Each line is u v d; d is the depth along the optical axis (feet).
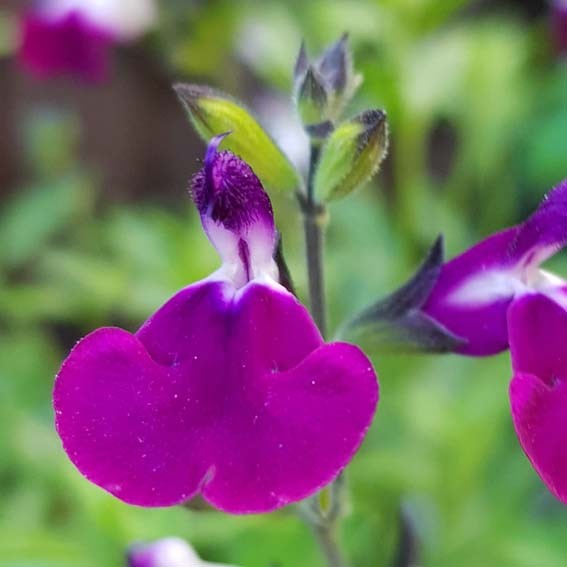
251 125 0.70
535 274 0.70
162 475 0.65
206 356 0.67
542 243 0.70
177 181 1.57
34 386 1.06
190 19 1.35
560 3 1.28
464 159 1.20
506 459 0.93
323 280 0.71
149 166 1.56
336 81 0.71
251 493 0.65
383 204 1.23
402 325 0.70
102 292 1.09
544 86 1.29
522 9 1.67
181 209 1.50
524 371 0.68
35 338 1.19
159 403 0.66
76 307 1.16
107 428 0.66
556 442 0.66
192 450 0.65
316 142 0.71
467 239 1.16
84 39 1.38
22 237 1.17
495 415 0.89
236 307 0.67
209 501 0.65
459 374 0.94
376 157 0.70
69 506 0.93
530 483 0.93
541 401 0.67
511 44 1.19
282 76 1.18
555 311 0.69
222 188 0.68
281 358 0.66
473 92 1.13
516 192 1.37
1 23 1.50
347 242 1.12
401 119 1.10
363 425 0.65
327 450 0.65
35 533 0.81
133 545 0.78
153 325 0.67
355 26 1.14
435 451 0.89
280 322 0.67
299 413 0.65
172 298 0.68
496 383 0.90
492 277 0.70
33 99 1.52
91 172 1.52
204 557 0.86
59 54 1.39
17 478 0.95
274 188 0.71
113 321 1.25
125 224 1.12
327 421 0.65
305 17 1.29
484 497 0.90
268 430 0.65
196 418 0.66
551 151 1.15
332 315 0.98
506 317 0.70
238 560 0.85
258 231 0.68
